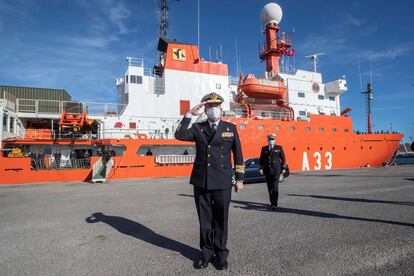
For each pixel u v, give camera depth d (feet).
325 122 81.00
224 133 12.91
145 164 64.08
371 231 16.10
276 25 91.91
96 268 12.01
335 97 93.04
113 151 64.23
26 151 63.41
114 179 61.77
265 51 92.22
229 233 16.67
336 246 13.74
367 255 12.48
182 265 12.16
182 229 18.06
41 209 27.30
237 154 13.20
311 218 19.71
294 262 11.95
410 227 16.66
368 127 100.89
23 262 13.00
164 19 88.28
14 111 69.36
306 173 65.72
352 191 32.81
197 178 12.68
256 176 50.03
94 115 66.64
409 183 40.04
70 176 59.93
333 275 10.62
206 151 12.72
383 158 89.66
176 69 72.28
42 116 69.56
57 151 65.31
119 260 12.87
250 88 74.49
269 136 24.52
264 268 11.49
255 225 18.35
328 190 34.58
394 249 13.12
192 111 13.21
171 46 72.64
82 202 31.17
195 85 73.36
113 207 27.30
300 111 85.71
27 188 48.24
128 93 68.13
